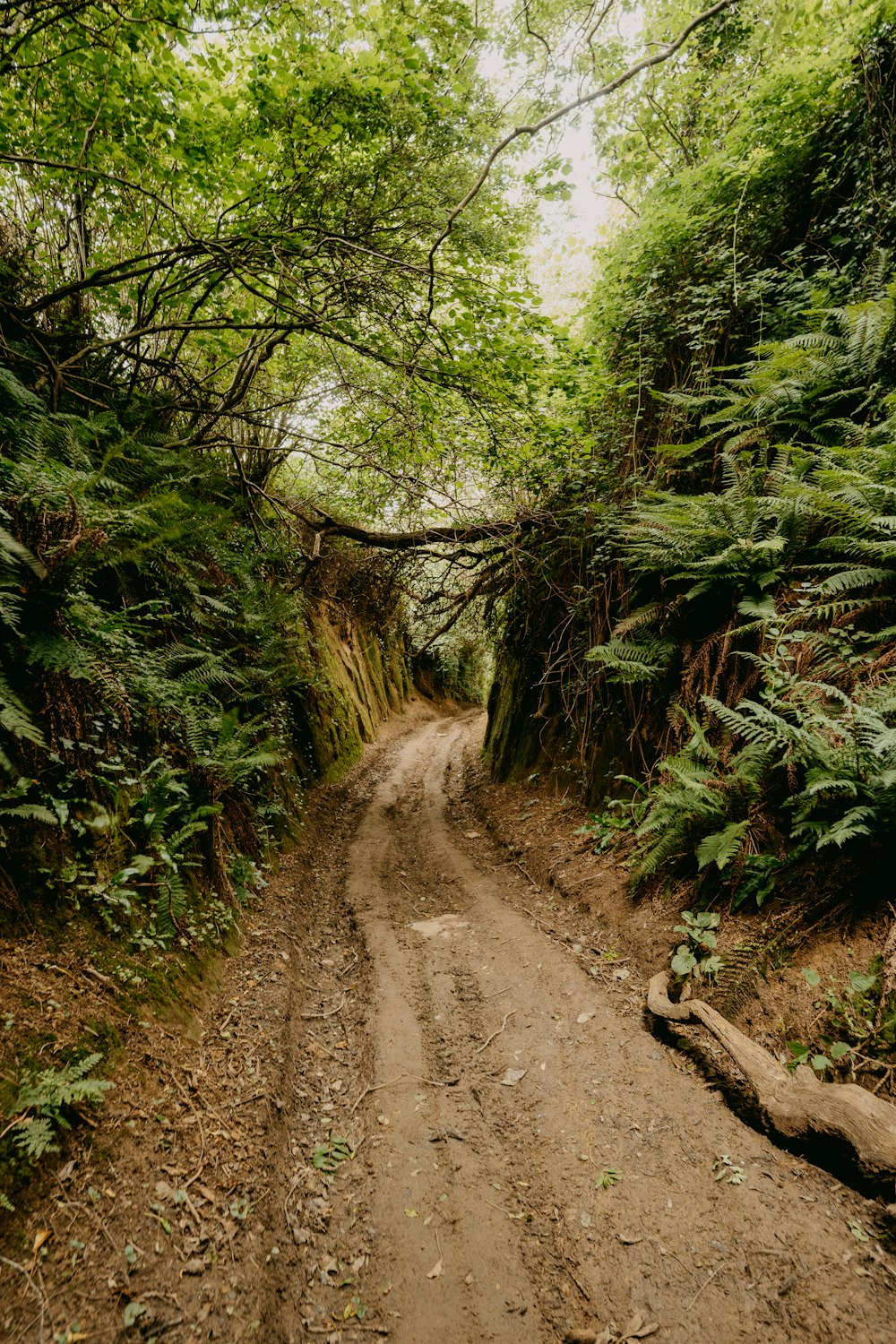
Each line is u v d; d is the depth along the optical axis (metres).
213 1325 2.07
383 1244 2.55
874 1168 2.46
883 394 5.05
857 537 4.33
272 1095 3.24
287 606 7.86
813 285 6.03
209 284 6.65
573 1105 3.25
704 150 7.29
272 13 5.05
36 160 4.91
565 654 7.91
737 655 5.00
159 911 3.65
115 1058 2.75
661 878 4.79
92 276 5.55
